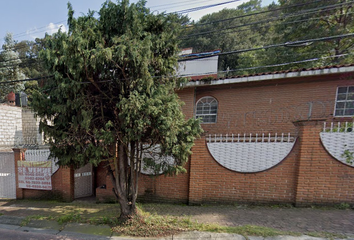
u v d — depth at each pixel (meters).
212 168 4.50
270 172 4.23
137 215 3.62
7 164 5.64
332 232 3.04
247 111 6.80
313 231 3.09
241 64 15.26
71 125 3.08
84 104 2.88
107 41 3.20
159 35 3.33
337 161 3.87
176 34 3.58
